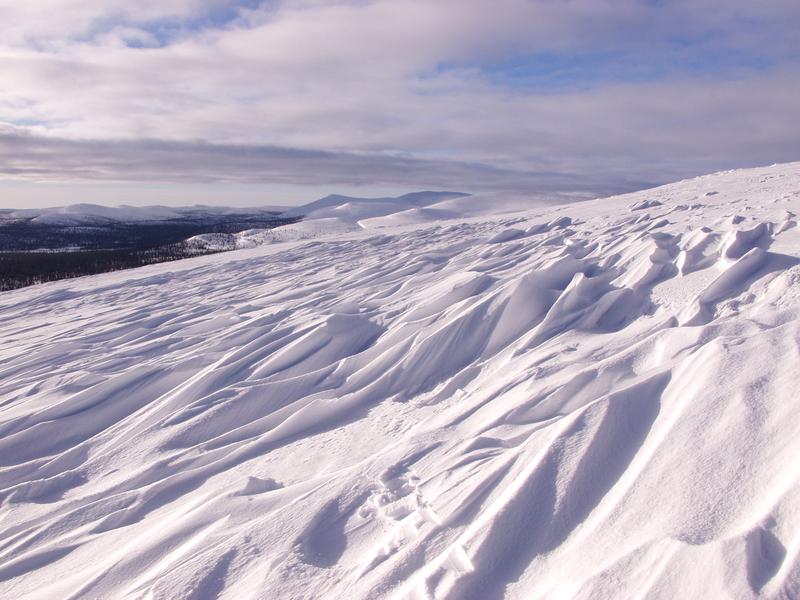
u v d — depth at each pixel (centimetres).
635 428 345
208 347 848
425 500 346
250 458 507
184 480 480
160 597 306
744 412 304
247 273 1806
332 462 463
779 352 346
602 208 1772
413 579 275
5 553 413
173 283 1814
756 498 246
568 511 292
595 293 699
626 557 236
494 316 679
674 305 588
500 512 298
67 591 343
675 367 389
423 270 1223
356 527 343
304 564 312
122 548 380
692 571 214
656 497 273
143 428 612
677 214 1105
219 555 333
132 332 1058
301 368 705
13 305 1753
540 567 263
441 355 641
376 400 587
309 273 1583
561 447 334
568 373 482
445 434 443
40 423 640
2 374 901
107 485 499
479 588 259
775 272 575
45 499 497
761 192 1268
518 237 1427
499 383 513
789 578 196
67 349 1002
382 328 782
